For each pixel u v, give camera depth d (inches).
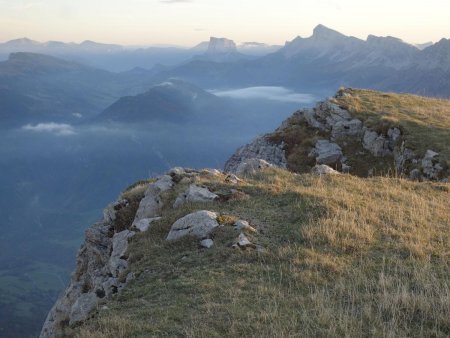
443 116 1774.1
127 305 557.0
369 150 1669.5
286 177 1092.5
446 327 418.9
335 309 468.8
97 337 457.7
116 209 1150.3
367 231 690.8
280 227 741.3
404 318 439.2
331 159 1688.0
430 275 540.1
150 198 1037.2
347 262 600.4
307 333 416.2
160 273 643.5
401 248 637.9
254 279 561.3
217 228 720.3
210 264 630.5
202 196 895.7
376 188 964.0
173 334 440.1
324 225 705.6
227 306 487.8
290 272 575.2
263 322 447.2
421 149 1499.8
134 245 798.5
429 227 725.9
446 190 1002.7
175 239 738.2
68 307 1016.2
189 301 521.3
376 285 521.7
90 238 1114.7
